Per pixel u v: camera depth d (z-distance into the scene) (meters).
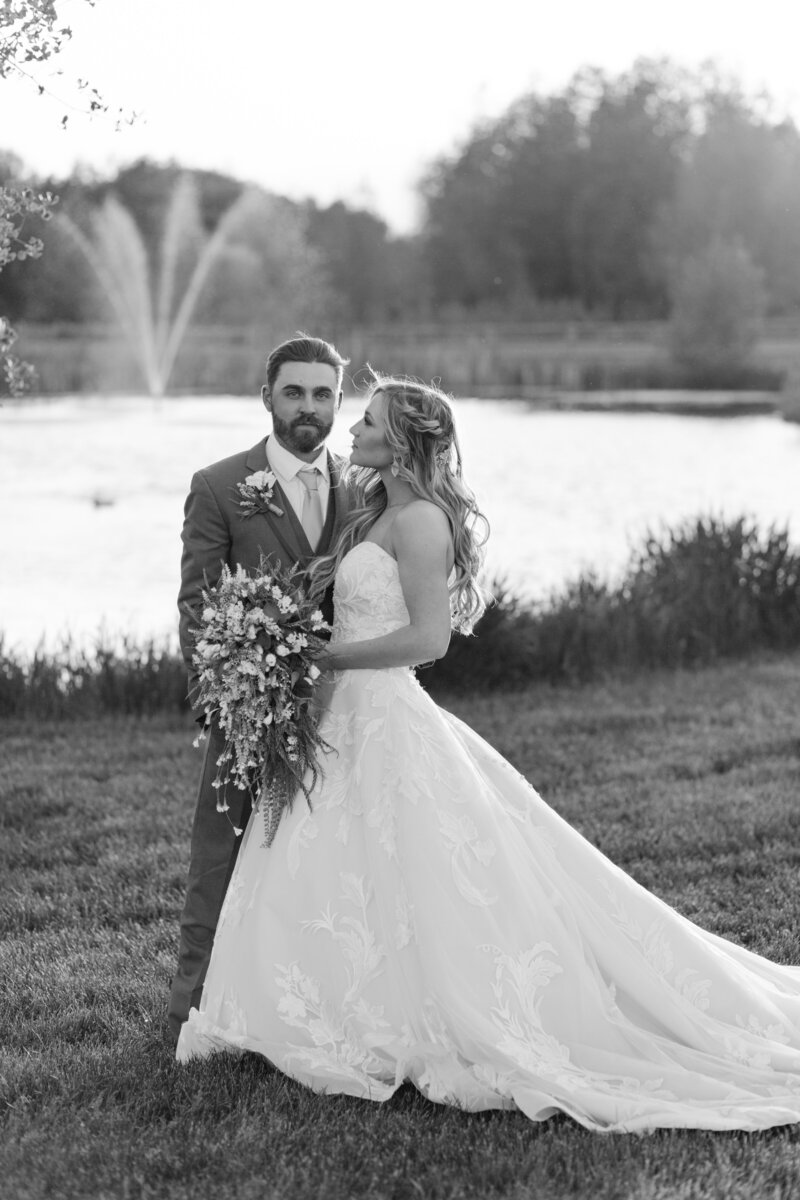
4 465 22.50
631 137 92.50
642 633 10.41
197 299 55.62
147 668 9.36
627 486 21.48
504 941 3.49
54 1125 3.37
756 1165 3.13
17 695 9.20
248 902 3.65
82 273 52.19
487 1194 3.04
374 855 3.55
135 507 18.16
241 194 66.81
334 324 70.94
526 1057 3.39
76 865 5.80
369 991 3.52
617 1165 3.12
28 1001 4.29
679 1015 3.59
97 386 41.69
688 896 5.15
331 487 3.96
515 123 98.12
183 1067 3.65
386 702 3.68
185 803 6.72
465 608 3.94
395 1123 3.33
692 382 50.66
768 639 11.17
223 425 29.34
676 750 7.64
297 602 3.62
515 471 23.52
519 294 87.94
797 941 4.63
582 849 3.74
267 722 3.55
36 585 13.31
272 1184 3.09
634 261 87.81
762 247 78.50
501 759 3.81
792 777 6.96
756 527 11.56
